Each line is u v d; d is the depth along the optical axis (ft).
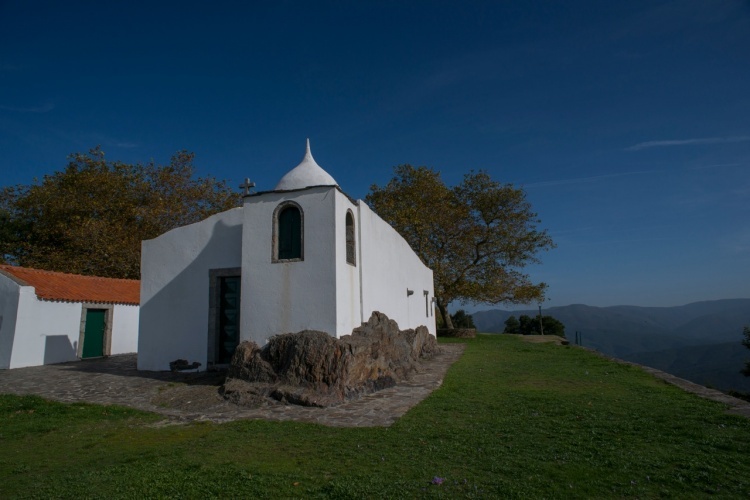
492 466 17.34
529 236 100.53
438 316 137.69
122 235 90.38
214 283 43.01
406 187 102.06
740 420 23.11
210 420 26.50
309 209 36.81
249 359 34.60
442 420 24.88
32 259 91.66
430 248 99.76
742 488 15.02
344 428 23.89
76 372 45.09
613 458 17.94
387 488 15.28
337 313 34.94
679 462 17.47
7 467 19.04
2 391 36.32
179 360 43.14
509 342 83.87
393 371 39.93
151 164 102.73
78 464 19.19
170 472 17.17
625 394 31.27
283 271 36.55
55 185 99.50
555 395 31.19
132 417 27.68
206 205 105.29
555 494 14.82
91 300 60.59
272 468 17.61
